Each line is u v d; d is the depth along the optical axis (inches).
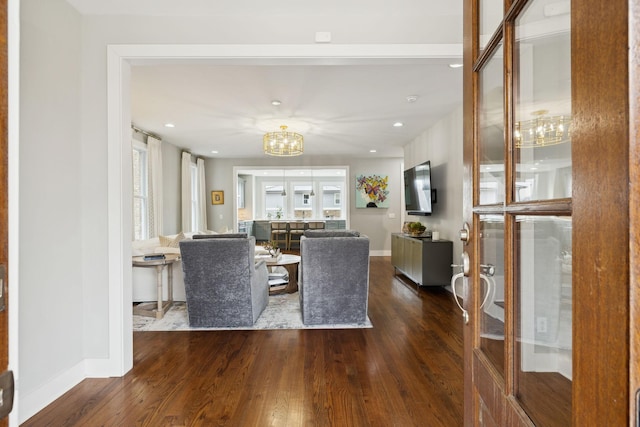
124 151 91.1
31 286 74.2
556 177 24.6
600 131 16.1
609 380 15.4
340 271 126.2
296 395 79.4
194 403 76.5
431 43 91.2
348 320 128.1
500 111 34.0
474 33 39.1
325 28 91.3
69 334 84.4
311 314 126.6
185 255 123.3
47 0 79.0
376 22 91.4
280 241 382.9
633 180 14.1
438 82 135.7
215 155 304.0
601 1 16.0
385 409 73.7
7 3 18.8
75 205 87.0
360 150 284.8
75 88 87.5
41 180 77.0
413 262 193.0
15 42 19.3
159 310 136.8
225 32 91.0
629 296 14.2
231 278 124.4
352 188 320.8
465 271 40.9
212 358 99.7
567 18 23.7
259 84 137.2
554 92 25.2
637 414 13.9
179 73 126.1
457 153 171.5
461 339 113.5
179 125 199.8
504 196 31.3
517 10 29.1
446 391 80.8
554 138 25.1
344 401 76.7
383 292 180.1
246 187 425.7
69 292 84.7
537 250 28.0
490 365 35.3
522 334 29.6
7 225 18.9
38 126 76.4
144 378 88.0
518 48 29.8
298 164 319.3
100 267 89.6
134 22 90.4
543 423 26.3
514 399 29.7
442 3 86.9
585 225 17.4
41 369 76.2
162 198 233.1
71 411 74.1
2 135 18.5
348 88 142.0
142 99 154.3
